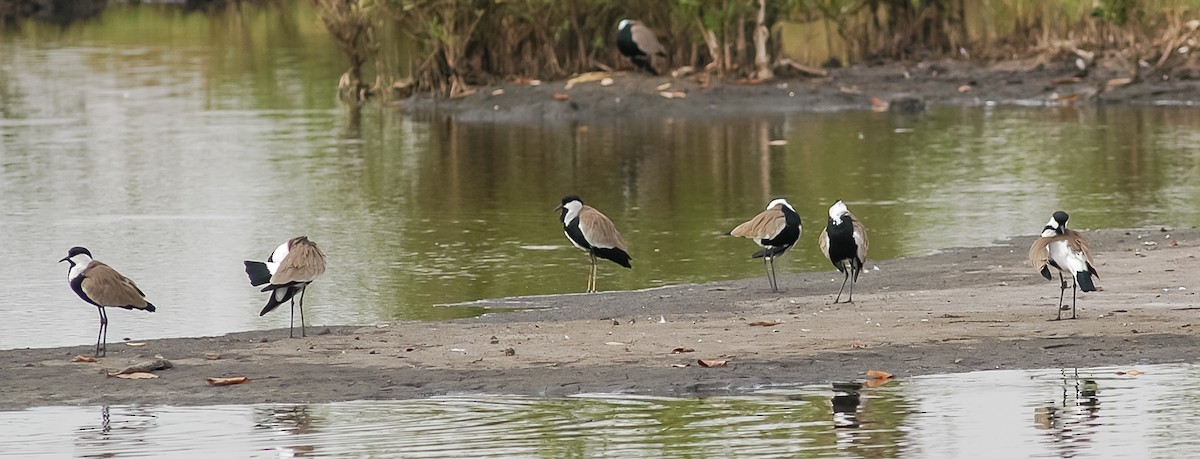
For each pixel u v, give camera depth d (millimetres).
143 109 36719
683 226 20938
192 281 17328
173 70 45469
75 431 10516
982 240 19203
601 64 38750
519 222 21484
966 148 28719
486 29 38156
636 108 35750
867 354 12484
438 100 37312
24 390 11617
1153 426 10273
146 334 14516
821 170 26250
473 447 10000
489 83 38031
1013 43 41719
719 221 21328
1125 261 16875
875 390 11398
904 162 26984
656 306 15070
